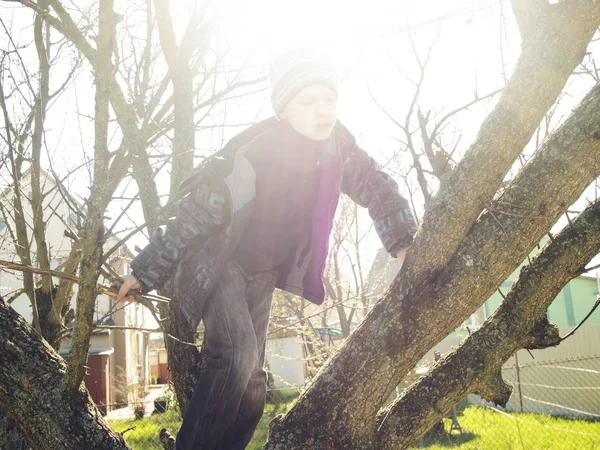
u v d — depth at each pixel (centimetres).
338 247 777
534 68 157
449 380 175
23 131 302
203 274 165
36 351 175
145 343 2600
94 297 156
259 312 184
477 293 162
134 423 856
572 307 1562
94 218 153
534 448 739
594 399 1077
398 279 171
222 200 162
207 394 157
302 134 167
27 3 228
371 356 167
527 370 1130
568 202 161
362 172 182
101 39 163
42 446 165
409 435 171
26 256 309
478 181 159
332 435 167
